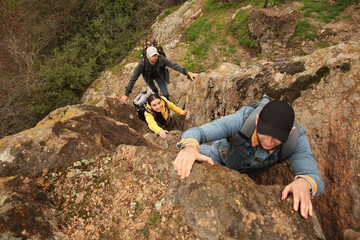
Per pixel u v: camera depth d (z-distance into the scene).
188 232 1.22
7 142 1.90
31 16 12.66
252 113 1.33
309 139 2.09
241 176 1.35
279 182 2.12
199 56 7.91
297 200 1.19
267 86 2.63
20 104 9.86
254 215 1.20
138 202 1.43
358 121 1.85
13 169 1.74
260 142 1.23
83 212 1.50
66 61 10.70
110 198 1.54
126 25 11.59
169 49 8.79
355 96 1.94
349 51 2.14
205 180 1.33
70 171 1.77
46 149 1.89
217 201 1.26
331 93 2.09
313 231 1.15
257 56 6.95
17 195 1.41
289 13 6.48
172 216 1.30
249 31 7.37
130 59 10.18
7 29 12.55
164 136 3.41
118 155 1.83
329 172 1.91
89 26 11.85
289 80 2.45
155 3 12.28
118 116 4.92
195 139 1.33
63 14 12.10
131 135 2.61
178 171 1.29
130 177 1.62
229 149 1.57
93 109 2.92
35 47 11.97
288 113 1.09
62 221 1.45
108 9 11.97
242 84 3.00
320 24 6.36
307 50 6.03
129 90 4.84
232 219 1.20
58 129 2.12
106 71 10.41
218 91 3.47
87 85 10.68
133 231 1.31
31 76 10.37
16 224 1.27
